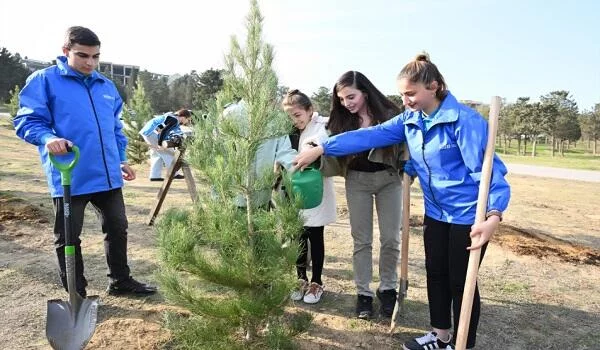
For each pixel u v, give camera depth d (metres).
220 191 2.58
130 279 3.99
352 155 3.54
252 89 2.56
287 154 3.21
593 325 3.88
